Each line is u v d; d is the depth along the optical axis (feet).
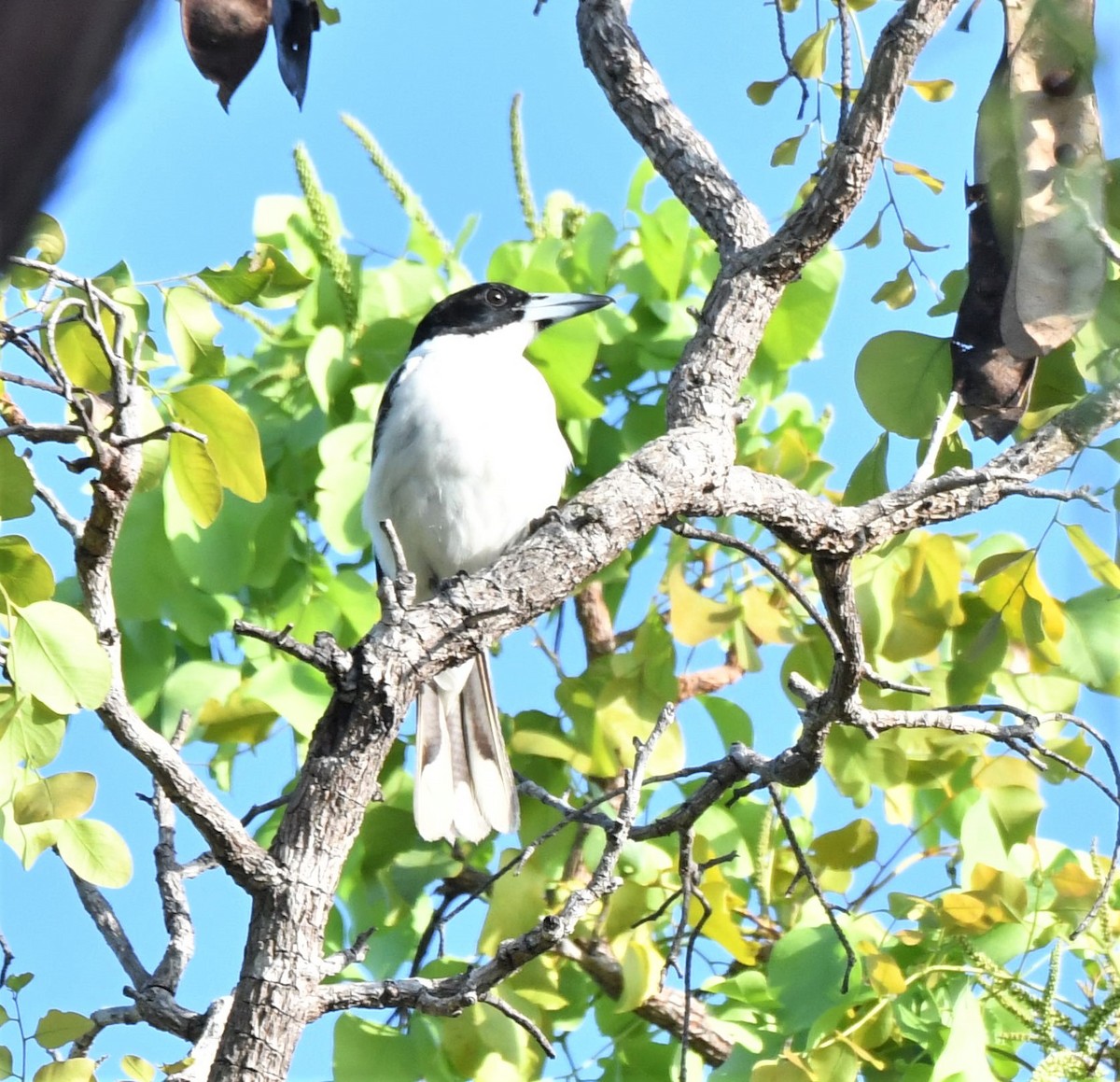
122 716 16.34
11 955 19.26
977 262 20.95
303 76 18.69
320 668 16.85
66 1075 17.47
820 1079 21.84
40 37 3.72
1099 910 22.18
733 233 21.93
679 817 21.03
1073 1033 20.33
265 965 16.21
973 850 24.57
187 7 17.98
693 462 19.26
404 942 27.37
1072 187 16.94
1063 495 18.72
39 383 15.99
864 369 21.86
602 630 30.89
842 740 25.20
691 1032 25.89
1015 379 21.18
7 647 17.06
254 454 19.22
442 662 17.54
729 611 25.62
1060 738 25.82
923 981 23.79
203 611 28.14
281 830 16.78
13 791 17.76
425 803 26.27
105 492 15.99
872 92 19.21
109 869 18.54
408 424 30.01
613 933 24.79
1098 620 23.82
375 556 31.19
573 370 31.45
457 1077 24.67
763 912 27.22
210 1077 15.96
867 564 25.64
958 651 24.73
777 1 23.00
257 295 20.24
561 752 26.99
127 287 19.79
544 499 31.17
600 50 23.24
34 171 3.72
